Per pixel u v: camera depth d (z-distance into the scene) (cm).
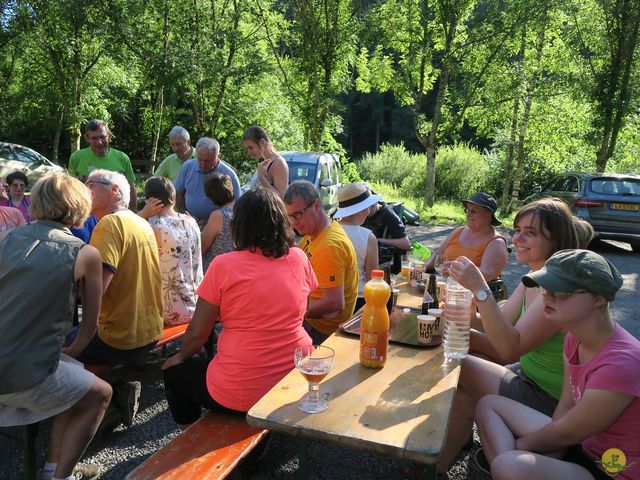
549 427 208
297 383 224
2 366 226
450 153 2358
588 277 190
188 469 219
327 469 303
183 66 1428
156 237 368
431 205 1788
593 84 1517
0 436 330
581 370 203
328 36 1576
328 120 1686
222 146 2014
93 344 310
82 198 259
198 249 394
